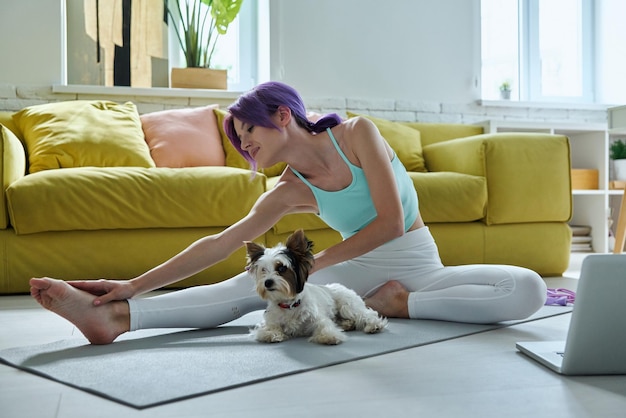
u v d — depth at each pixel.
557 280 3.25
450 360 1.54
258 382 1.35
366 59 4.48
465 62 4.68
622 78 4.99
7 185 2.84
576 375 1.39
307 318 1.77
